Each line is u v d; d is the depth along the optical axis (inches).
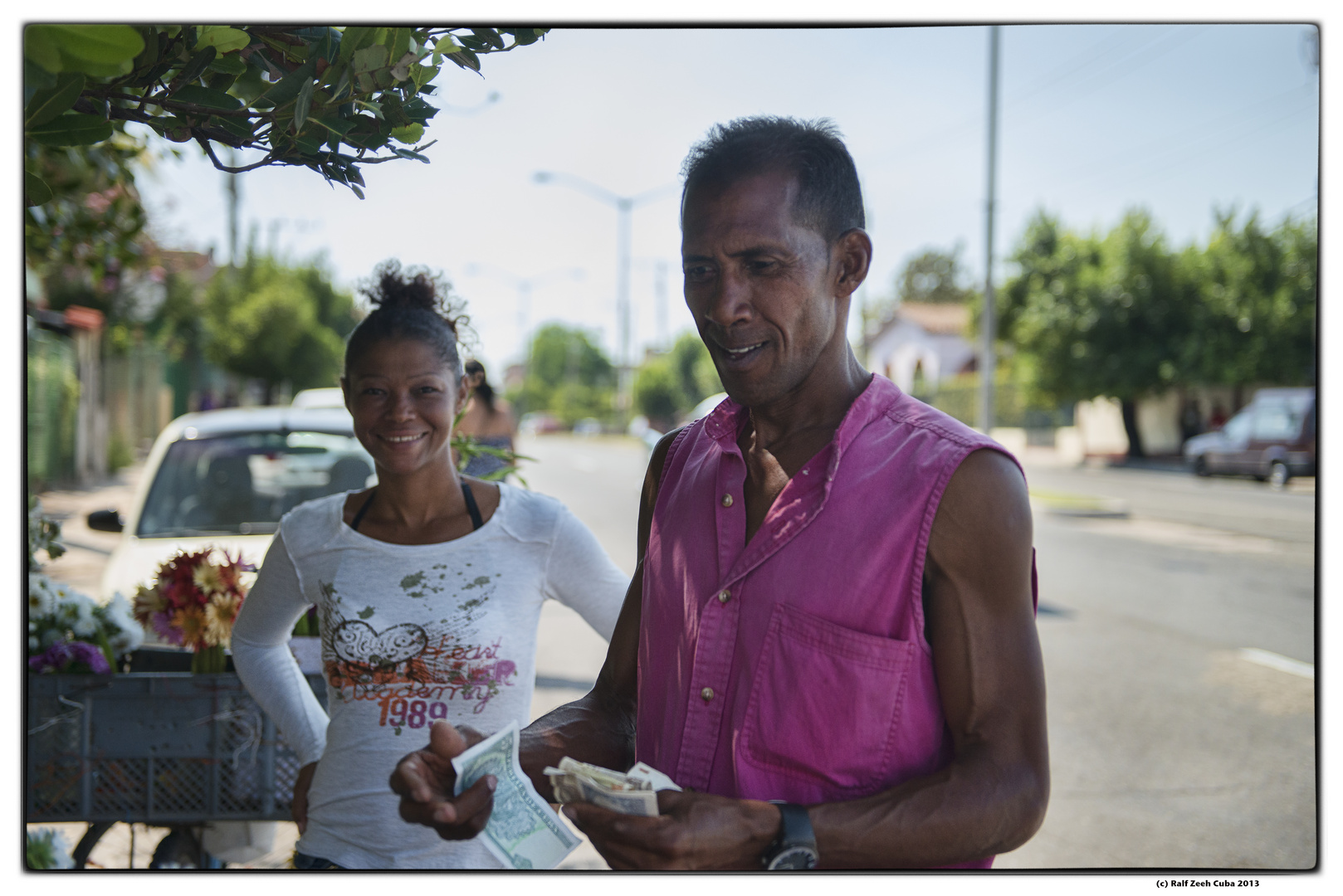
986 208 761.0
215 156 67.3
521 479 132.3
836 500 51.4
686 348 2529.5
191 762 106.0
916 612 49.7
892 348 2017.7
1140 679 249.4
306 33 67.4
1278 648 281.6
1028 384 1198.3
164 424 1061.8
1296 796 172.2
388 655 80.5
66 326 637.3
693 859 46.5
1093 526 584.7
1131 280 1122.0
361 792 79.4
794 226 52.3
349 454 203.6
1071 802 170.4
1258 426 884.0
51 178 140.8
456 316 87.7
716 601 53.8
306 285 1286.9
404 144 68.4
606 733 65.2
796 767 51.1
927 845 47.6
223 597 109.9
